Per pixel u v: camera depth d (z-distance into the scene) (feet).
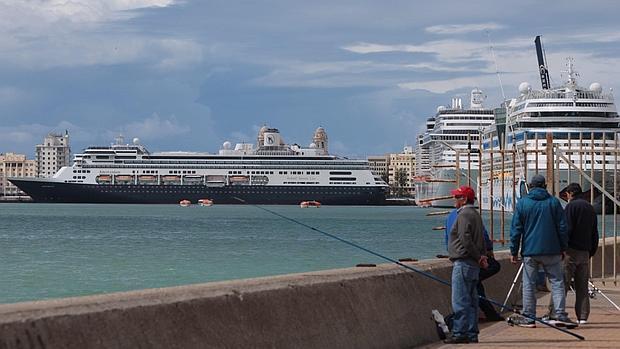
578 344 54.44
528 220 61.26
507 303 70.23
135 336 32.58
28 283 161.58
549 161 86.33
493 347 53.21
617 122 495.00
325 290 45.68
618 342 55.36
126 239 331.36
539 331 60.85
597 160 363.56
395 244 307.99
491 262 65.46
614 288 88.94
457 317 54.80
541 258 61.21
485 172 465.06
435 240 336.49
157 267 199.31
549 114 493.77
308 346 42.32
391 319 51.24
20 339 28.27
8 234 365.20
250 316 39.09
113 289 151.53
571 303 77.61
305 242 315.58
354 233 396.16
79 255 239.91
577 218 64.69
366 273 51.52
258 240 329.11
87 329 30.76
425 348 52.95
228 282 41.68
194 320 35.70
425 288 57.06
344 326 46.01
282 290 42.11
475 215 54.80
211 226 462.19
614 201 87.76
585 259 65.05
